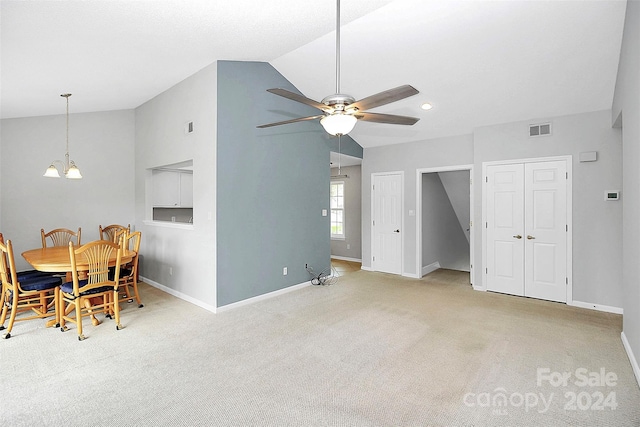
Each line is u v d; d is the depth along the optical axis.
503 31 3.12
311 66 4.17
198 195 4.07
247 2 2.58
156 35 2.95
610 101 3.80
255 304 4.15
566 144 4.20
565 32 3.01
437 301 4.33
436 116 4.79
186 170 5.77
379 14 3.05
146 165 5.21
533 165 4.44
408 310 3.95
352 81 4.30
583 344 2.99
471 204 5.09
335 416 1.98
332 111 2.36
